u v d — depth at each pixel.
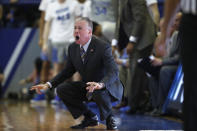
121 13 10.43
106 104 7.00
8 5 19.64
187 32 3.65
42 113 10.70
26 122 8.34
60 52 14.27
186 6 3.63
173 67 10.20
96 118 7.61
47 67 15.70
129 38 10.34
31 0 19.14
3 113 10.41
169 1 3.66
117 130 7.21
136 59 10.35
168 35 3.86
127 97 10.78
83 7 14.02
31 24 19.61
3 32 19.02
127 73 11.07
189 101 3.69
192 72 3.64
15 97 18.48
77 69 7.33
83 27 7.06
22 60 18.70
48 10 14.47
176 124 8.41
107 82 6.72
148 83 11.02
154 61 10.07
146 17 10.20
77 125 7.47
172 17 3.74
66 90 7.29
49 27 14.67
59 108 12.68
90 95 6.86
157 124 8.38
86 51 7.18
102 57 7.07
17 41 18.81
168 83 10.24
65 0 14.06
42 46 15.39
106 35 12.26
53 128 7.33
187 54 3.66
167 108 10.16
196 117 3.69
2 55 19.05
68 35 14.09
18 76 18.73
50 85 7.26
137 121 8.95
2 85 19.00
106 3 12.46
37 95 15.88
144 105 11.28
